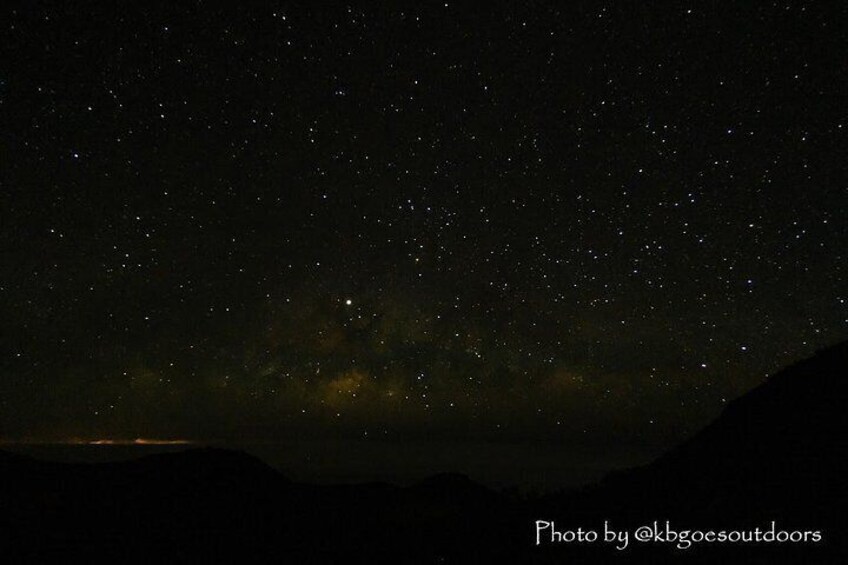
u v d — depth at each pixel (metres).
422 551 8.48
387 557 8.30
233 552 8.36
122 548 8.12
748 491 8.22
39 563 7.49
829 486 7.49
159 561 7.89
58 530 8.40
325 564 8.09
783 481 8.08
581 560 7.57
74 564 7.54
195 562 7.95
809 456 8.46
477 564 7.86
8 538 7.95
